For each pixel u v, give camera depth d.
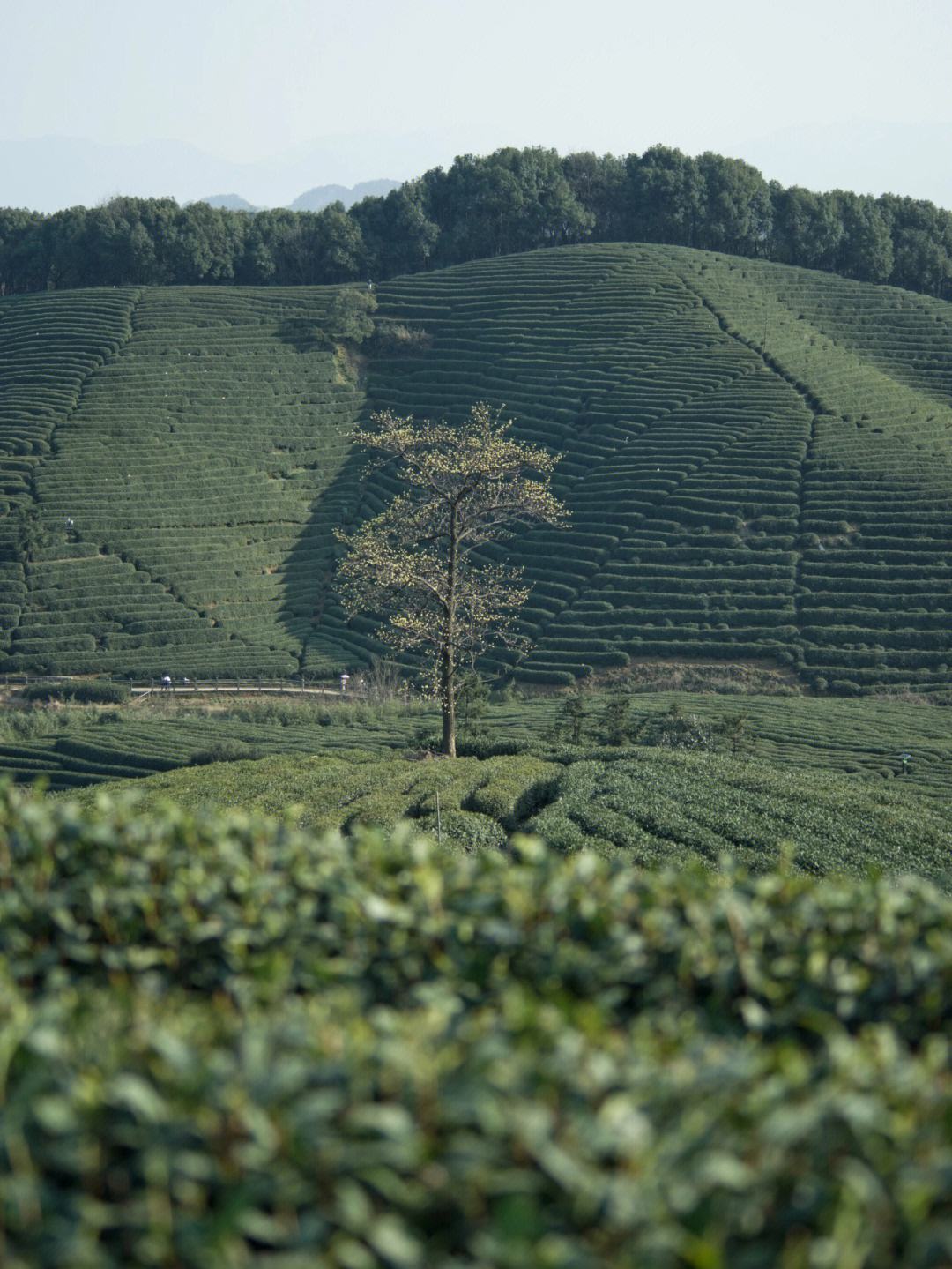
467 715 57.69
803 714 70.50
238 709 78.69
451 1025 6.62
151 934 8.85
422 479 51.91
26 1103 5.62
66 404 123.12
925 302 144.88
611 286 141.38
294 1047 6.16
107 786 39.84
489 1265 4.91
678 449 108.81
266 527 111.06
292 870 9.50
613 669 87.81
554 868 9.06
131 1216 5.15
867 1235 5.18
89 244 156.38
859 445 106.56
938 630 86.19
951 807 37.69
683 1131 5.38
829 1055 6.39
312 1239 5.06
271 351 135.50
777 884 9.34
